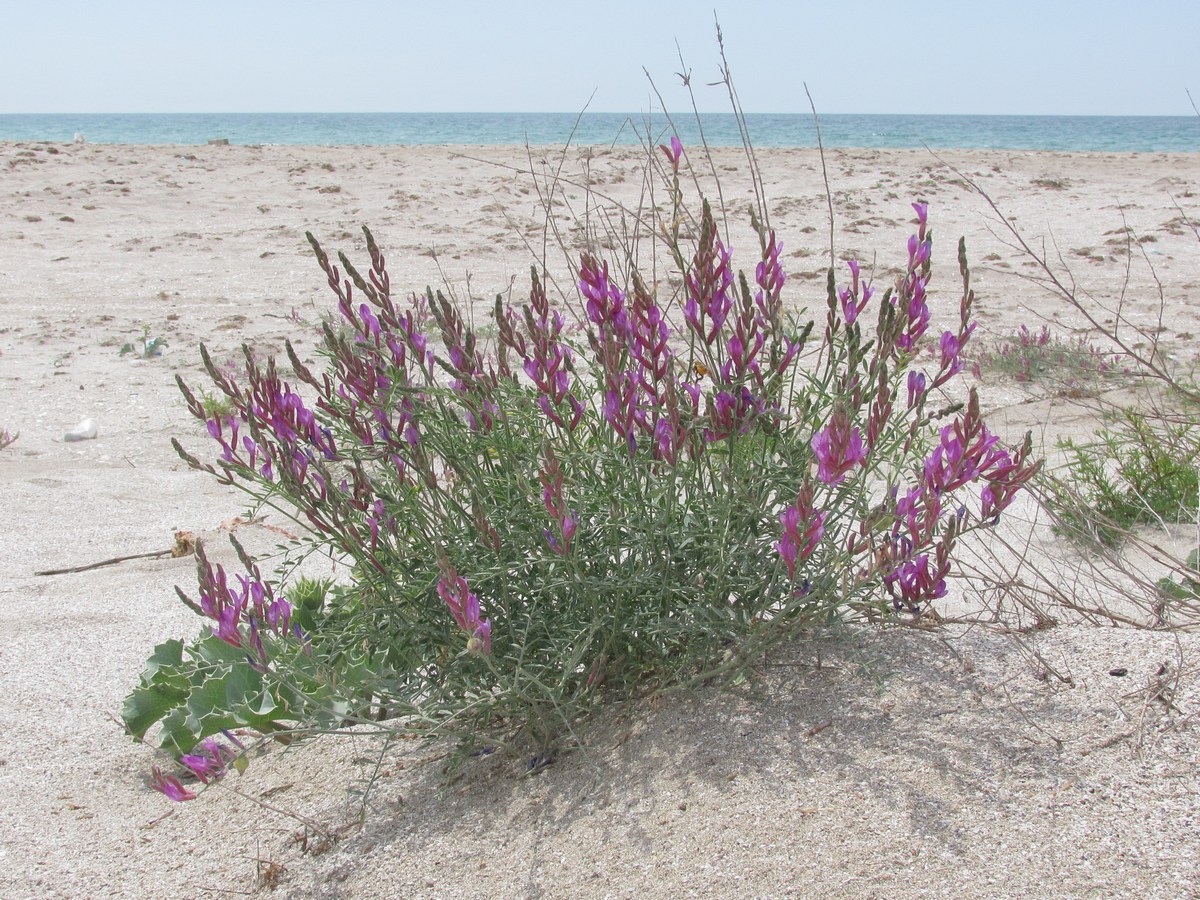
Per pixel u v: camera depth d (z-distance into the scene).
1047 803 1.90
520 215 14.91
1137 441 4.28
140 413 6.68
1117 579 3.33
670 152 2.63
